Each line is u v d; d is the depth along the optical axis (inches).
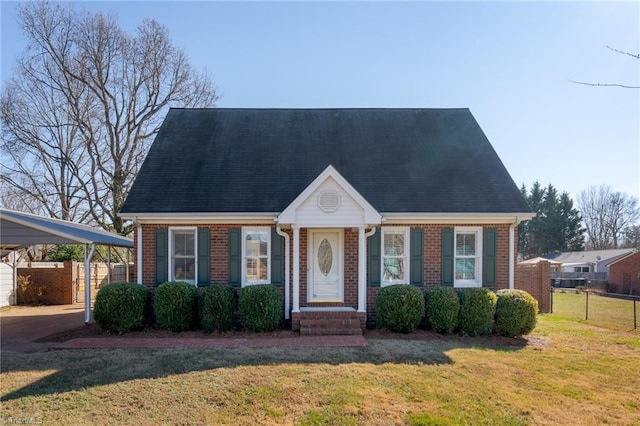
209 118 639.8
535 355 365.1
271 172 538.6
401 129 624.4
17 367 321.7
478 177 538.3
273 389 273.7
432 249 503.5
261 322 442.0
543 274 719.1
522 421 233.8
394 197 504.7
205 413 241.0
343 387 277.7
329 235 506.9
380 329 458.9
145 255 495.2
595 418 239.0
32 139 1023.6
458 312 445.1
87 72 1012.5
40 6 976.9
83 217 1110.4
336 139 600.4
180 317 447.2
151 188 510.0
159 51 1078.4
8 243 467.5
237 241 497.4
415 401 258.1
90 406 250.1
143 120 1079.6
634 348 395.2
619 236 2719.0
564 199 2421.3
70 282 789.2
